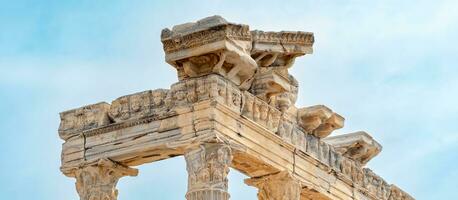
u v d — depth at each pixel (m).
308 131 49.12
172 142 44.22
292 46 46.31
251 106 45.62
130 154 45.53
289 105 47.59
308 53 46.62
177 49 44.03
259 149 45.69
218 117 43.78
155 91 45.41
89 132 46.47
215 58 44.00
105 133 46.22
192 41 43.62
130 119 45.62
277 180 47.00
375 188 53.44
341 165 50.88
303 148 48.50
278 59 46.72
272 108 46.59
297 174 47.69
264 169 46.66
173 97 44.66
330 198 49.75
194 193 43.25
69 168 46.66
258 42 45.50
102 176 46.12
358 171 51.97
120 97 46.19
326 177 49.69
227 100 44.31
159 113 44.84
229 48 43.38
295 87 48.81
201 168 43.38
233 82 44.94
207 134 43.41
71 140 46.97
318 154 49.44
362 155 52.38
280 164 46.78
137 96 45.75
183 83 44.44
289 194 46.97
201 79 44.03
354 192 51.56
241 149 44.44
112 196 46.12
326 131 49.66
